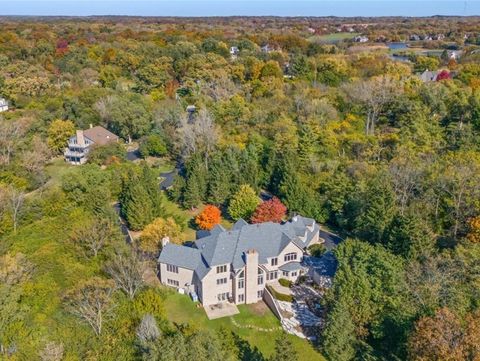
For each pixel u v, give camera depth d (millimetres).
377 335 48562
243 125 112875
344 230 78750
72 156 112188
